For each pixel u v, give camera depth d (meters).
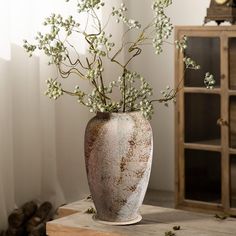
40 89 3.63
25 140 3.57
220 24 3.97
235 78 3.51
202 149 3.65
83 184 3.98
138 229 1.93
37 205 3.64
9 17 3.30
